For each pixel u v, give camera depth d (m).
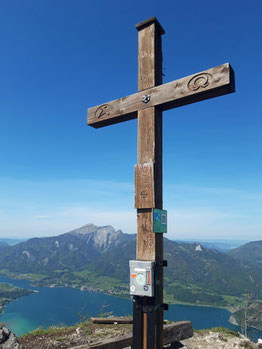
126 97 4.56
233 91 3.78
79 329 8.00
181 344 6.85
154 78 4.38
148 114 4.25
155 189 3.98
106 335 7.49
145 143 4.19
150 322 3.66
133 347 3.75
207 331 8.36
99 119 4.86
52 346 6.69
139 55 4.62
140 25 4.66
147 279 3.66
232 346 6.92
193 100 4.05
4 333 5.75
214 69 3.71
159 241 3.95
